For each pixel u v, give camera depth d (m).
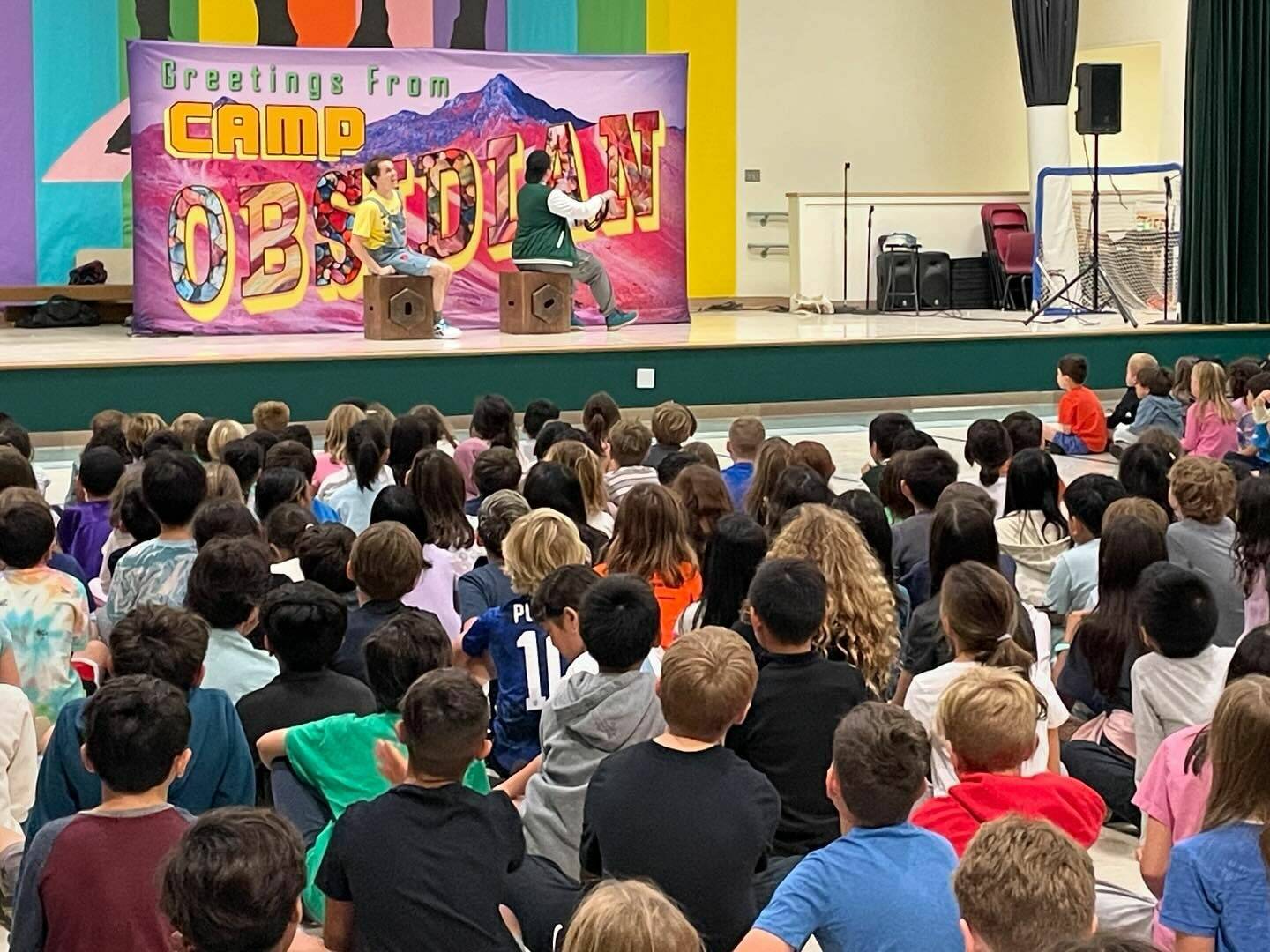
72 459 9.45
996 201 14.60
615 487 6.02
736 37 14.95
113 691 2.41
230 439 6.17
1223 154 12.00
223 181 11.14
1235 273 12.24
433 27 13.89
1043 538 5.06
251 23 13.45
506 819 2.60
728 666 2.78
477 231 11.76
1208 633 3.53
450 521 4.94
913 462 5.16
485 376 10.48
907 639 3.98
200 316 11.20
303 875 1.93
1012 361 11.76
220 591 3.61
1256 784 2.43
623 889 1.72
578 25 14.35
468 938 2.50
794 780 3.27
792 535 3.71
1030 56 14.09
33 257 13.12
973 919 1.92
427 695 2.57
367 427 5.94
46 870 2.34
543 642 3.91
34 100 13.01
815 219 14.22
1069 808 2.82
